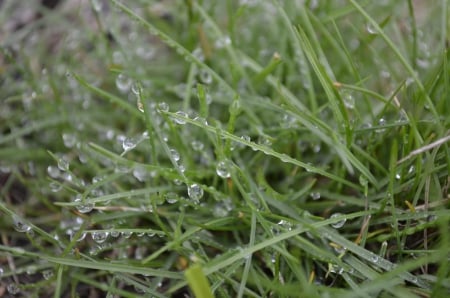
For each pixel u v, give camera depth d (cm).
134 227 26
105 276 26
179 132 27
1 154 28
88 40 32
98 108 29
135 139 25
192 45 30
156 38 32
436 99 26
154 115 27
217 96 28
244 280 23
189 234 24
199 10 28
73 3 33
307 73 27
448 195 24
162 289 25
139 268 24
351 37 30
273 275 25
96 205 25
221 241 26
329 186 26
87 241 26
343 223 24
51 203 27
